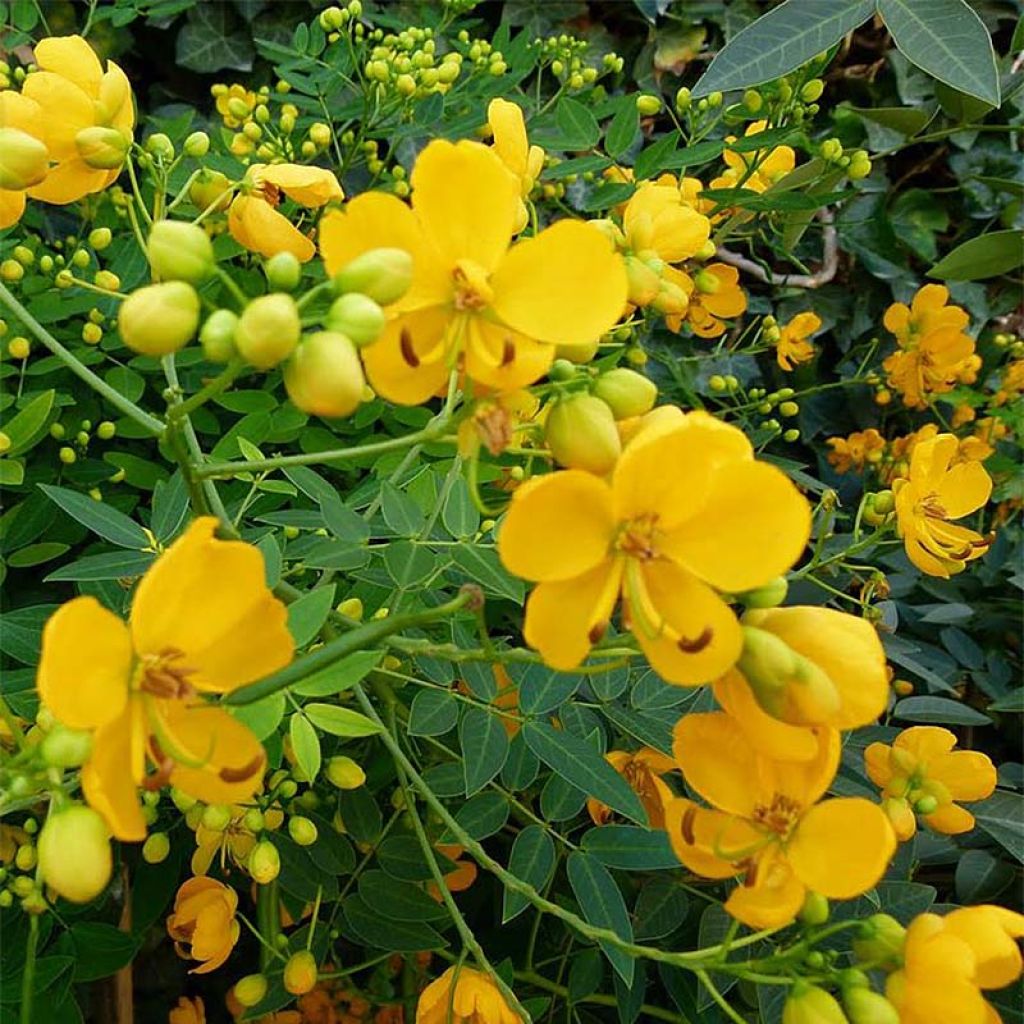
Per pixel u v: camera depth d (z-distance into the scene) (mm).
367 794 191
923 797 188
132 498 227
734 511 117
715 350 323
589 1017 217
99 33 346
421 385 125
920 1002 126
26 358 232
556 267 123
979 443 322
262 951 207
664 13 366
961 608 282
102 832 117
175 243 122
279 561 164
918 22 200
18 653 175
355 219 120
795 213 297
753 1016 198
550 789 179
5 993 173
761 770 130
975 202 383
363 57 290
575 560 117
